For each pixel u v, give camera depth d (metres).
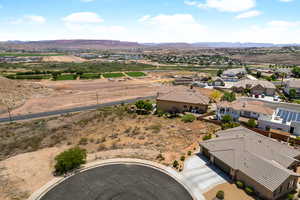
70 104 70.31
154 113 54.66
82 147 36.06
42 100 74.25
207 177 25.89
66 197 22.41
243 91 79.25
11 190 23.67
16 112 61.34
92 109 64.81
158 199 22.08
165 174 26.48
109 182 24.89
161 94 62.56
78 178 25.70
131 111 56.69
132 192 23.09
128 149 33.66
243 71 128.00
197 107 54.53
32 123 50.88
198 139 36.97
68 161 27.02
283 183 22.14
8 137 42.88
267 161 24.55
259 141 29.69
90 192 23.16
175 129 41.91
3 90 73.25
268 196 21.66
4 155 35.09
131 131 41.78
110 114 54.53
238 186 24.17
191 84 99.19
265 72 135.25
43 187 24.05
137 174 26.48
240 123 44.12
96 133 42.41
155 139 37.31
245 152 26.80
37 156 32.59
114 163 29.14
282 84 89.31
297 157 28.38
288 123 39.31
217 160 28.06
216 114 48.97
